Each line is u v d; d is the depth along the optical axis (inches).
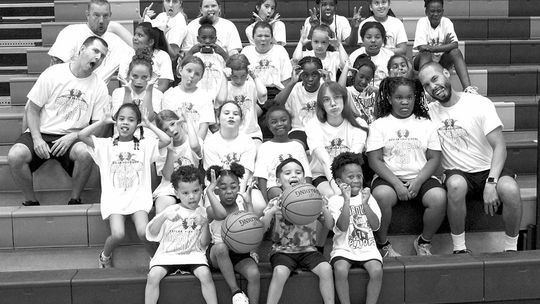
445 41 247.6
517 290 172.1
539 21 284.7
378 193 181.0
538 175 187.0
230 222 158.7
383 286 168.9
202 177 168.6
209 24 240.4
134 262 184.2
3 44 285.0
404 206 185.6
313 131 191.9
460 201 179.3
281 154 185.6
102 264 179.5
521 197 190.9
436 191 179.5
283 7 291.0
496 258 173.3
